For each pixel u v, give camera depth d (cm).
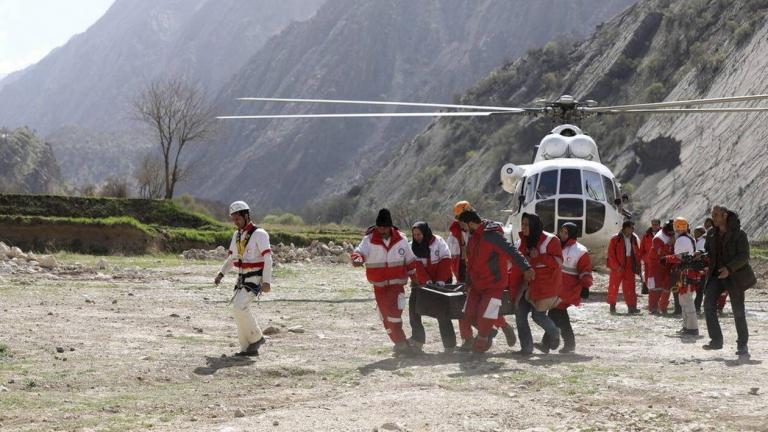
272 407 727
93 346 1035
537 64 19912
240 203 1009
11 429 638
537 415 666
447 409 686
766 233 8625
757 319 1433
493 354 1007
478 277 969
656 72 15638
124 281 1997
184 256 3044
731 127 11062
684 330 1213
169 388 809
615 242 1518
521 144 16638
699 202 10350
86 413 695
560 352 1036
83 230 3316
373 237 1005
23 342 1045
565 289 1030
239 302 989
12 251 2394
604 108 2119
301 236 3812
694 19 15700
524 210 1877
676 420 642
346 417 665
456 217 1110
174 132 6412
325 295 1767
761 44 12188
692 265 1182
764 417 641
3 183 17462
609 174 1881
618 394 742
